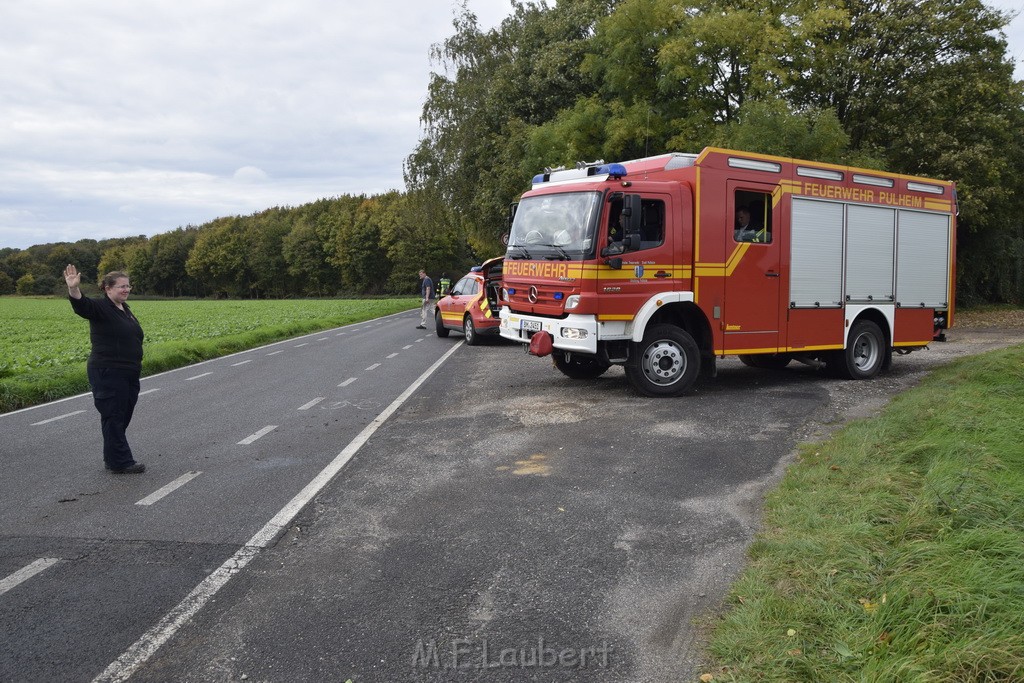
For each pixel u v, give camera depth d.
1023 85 27.09
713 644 3.41
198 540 5.05
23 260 135.00
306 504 5.82
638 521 5.23
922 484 5.21
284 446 7.91
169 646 3.58
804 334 11.12
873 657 3.09
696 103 22.59
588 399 10.13
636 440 7.65
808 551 4.27
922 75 24.83
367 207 100.12
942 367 12.48
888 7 24.92
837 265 11.45
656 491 5.92
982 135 25.55
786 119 19.72
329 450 7.67
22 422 9.73
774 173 10.70
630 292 9.77
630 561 4.52
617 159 23.23
